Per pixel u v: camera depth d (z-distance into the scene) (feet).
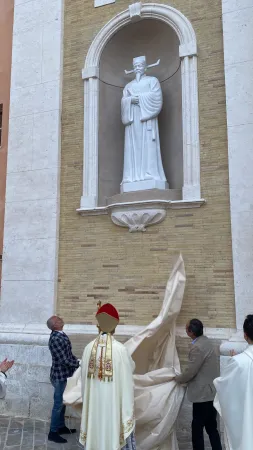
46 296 28.58
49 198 29.81
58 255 29.25
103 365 15.55
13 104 32.58
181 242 25.81
